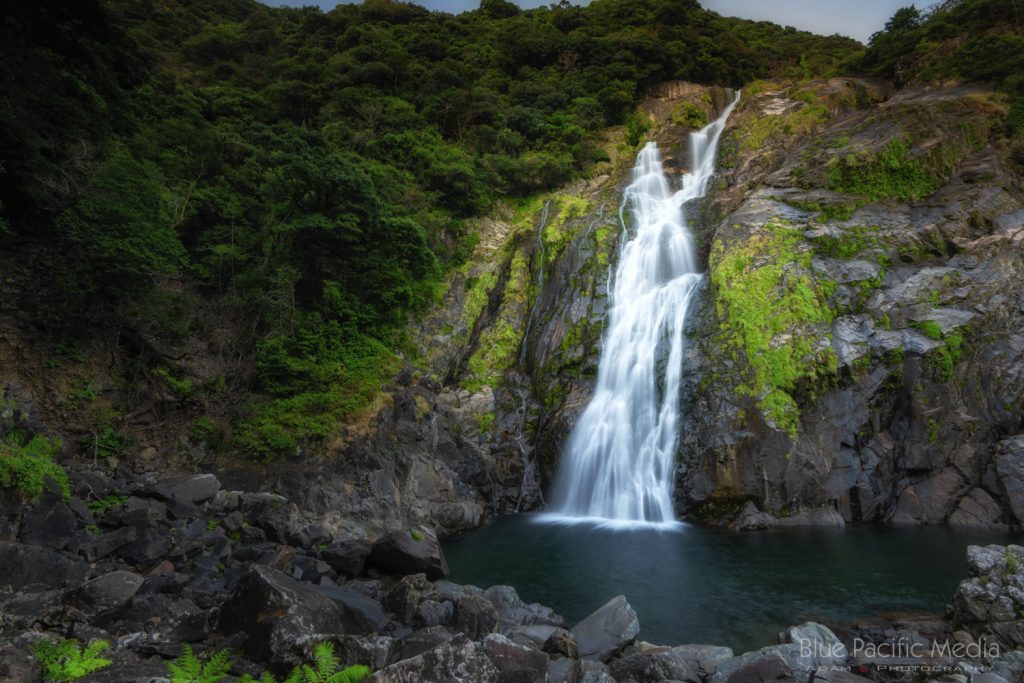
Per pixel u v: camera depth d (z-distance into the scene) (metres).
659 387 19.39
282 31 46.62
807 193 22.98
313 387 16.48
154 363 15.34
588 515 18.73
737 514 16.19
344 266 19.92
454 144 32.50
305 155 18.81
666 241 24.14
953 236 19.42
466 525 16.48
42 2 14.98
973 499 15.85
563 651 7.66
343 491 14.45
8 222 13.07
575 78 37.97
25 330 13.07
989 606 7.84
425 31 44.38
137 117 20.39
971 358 16.89
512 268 26.11
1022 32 30.48
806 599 10.38
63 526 8.82
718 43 42.84
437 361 22.66
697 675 6.85
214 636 6.79
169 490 11.41
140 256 13.88
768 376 16.98
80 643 5.91
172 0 47.50
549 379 21.97
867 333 17.44
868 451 16.56
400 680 4.79
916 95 29.69
